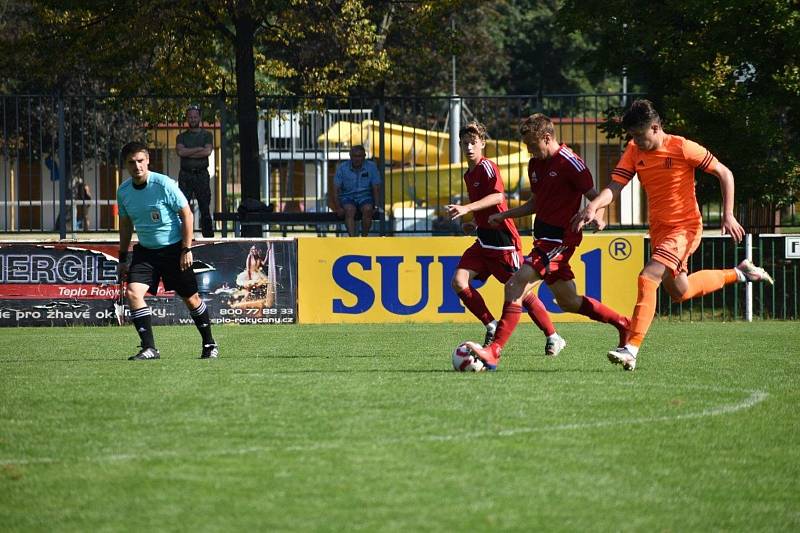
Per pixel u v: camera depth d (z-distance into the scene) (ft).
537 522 49.11
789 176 204.44
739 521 49.98
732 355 116.16
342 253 168.14
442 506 51.29
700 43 206.49
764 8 197.67
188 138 193.88
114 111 236.84
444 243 168.14
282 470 57.77
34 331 156.66
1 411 75.25
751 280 97.66
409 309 168.76
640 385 88.12
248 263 167.22
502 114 383.65
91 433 67.36
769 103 200.85
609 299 168.14
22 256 165.68
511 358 111.55
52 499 52.70
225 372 97.40
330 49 265.95
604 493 53.93
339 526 48.16
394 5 269.64
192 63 238.07
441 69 442.91
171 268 111.24
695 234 94.12
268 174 237.86
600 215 95.66
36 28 262.67
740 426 70.44
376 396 80.94
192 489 54.19
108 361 109.81
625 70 226.58
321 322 167.73
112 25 230.48
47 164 256.11
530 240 168.86
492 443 64.28
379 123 200.03
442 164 272.31
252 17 206.08
